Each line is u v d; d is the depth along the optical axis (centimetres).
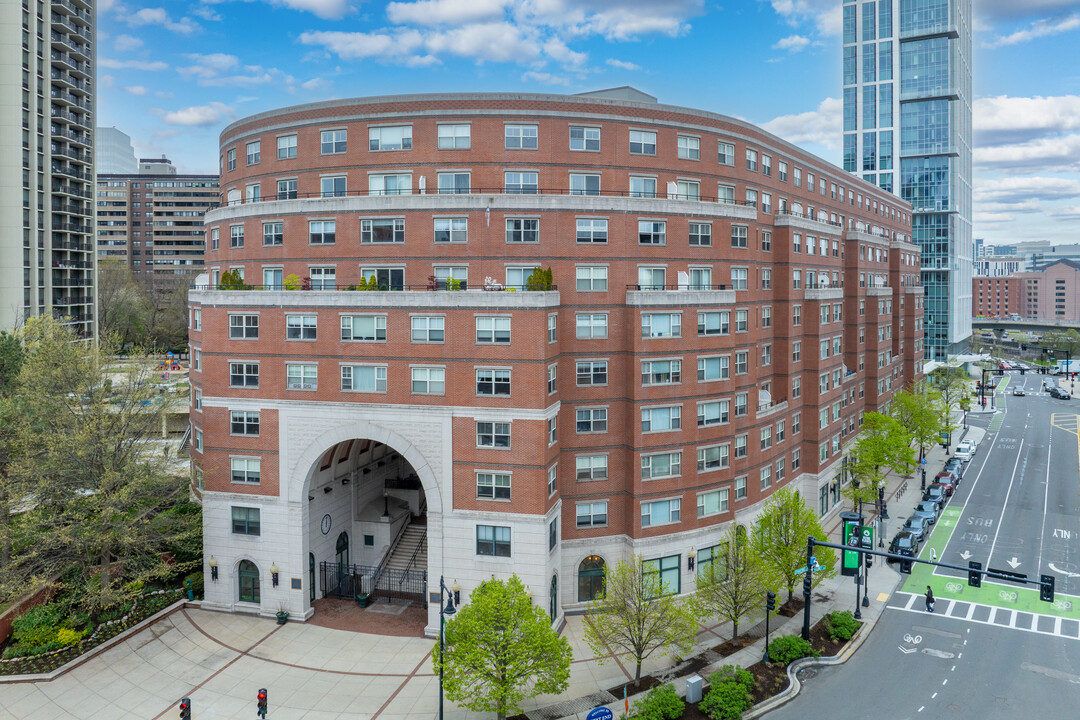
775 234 5556
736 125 4972
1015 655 3853
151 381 4653
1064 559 5309
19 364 5594
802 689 3509
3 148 9019
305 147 4631
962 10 14712
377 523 4753
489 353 3853
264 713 3158
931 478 7700
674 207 4431
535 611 3288
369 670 3619
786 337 5606
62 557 4138
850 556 3681
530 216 4194
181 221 18825
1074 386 14950
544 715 3241
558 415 4203
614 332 4284
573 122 4412
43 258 9625
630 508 4309
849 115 14512
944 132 13750
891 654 3872
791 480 5784
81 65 10544
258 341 4166
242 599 4297
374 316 3994
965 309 16262
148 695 3362
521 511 3859
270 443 4166
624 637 3528
